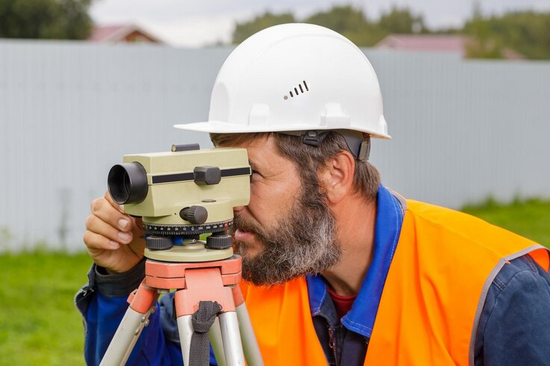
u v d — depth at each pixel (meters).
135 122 9.20
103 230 1.98
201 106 9.45
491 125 12.11
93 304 2.16
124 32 36.56
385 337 2.08
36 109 8.79
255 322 2.28
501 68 12.14
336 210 2.14
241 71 2.06
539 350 1.91
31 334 5.68
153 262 1.73
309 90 2.06
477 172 12.03
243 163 1.85
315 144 2.05
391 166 10.90
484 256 2.02
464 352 1.97
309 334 2.20
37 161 8.81
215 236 1.76
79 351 5.34
